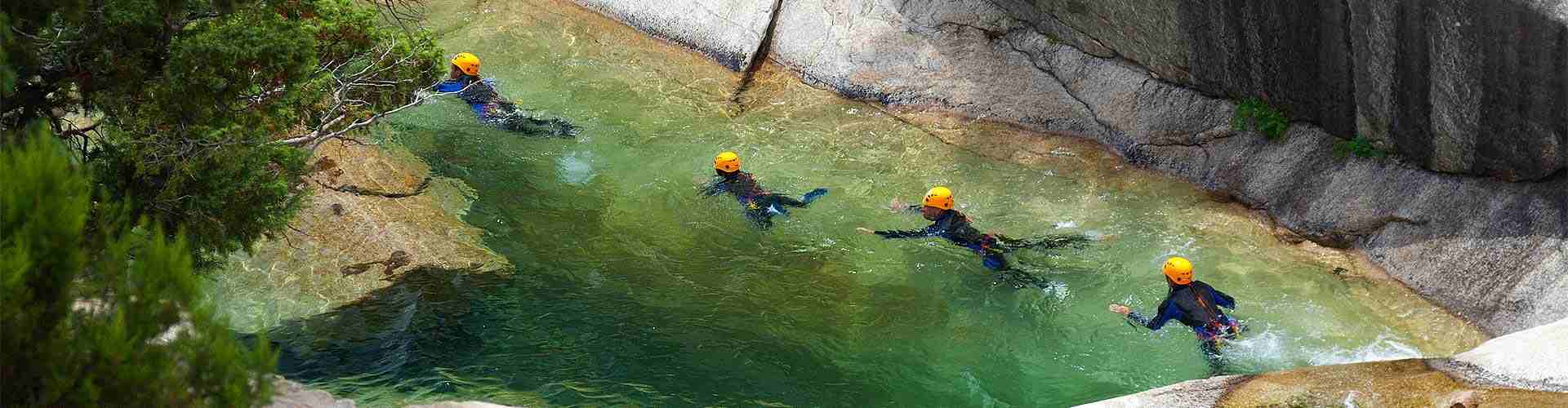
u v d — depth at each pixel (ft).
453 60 41.06
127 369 12.19
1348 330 27.04
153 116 19.76
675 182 35.83
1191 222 32.17
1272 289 28.76
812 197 33.55
